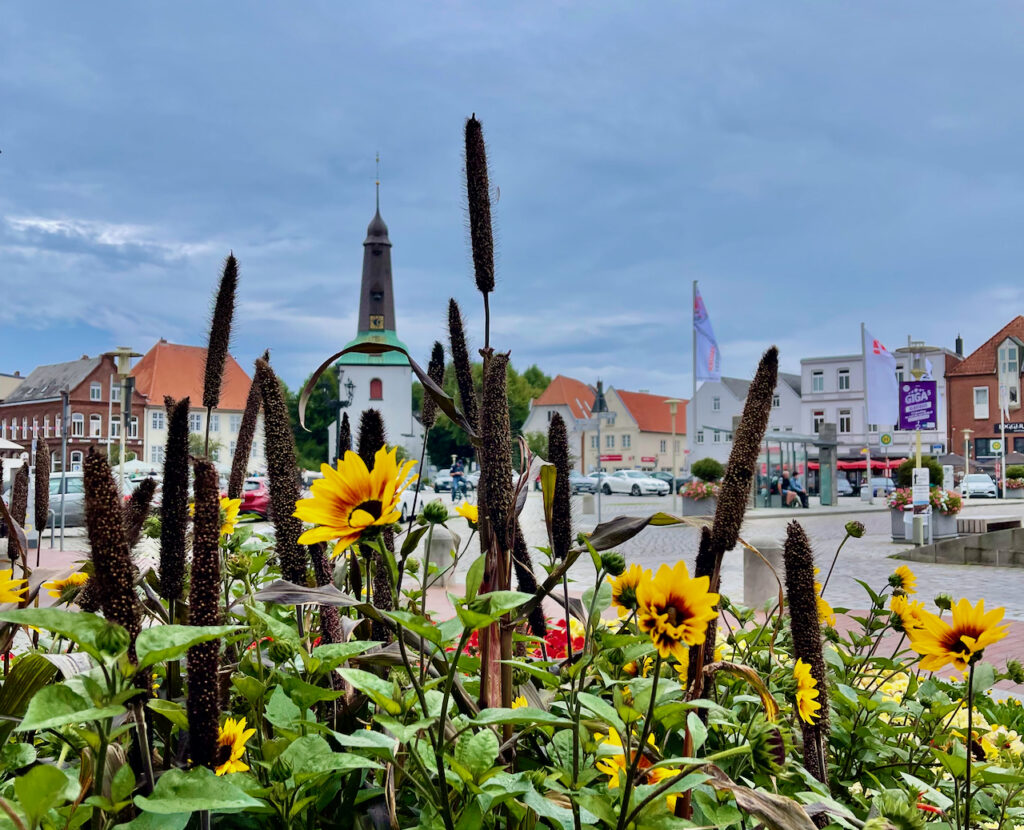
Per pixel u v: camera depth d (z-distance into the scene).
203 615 1.12
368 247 83.50
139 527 1.64
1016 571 13.77
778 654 2.52
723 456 70.56
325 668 1.41
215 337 2.03
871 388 25.77
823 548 17.67
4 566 1.90
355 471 1.34
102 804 0.95
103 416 72.38
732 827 1.49
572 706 1.56
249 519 2.76
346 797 1.43
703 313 32.16
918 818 1.38
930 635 1.71
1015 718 3.20
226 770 1.36
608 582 1.75
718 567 1.66
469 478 40.31
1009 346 59.12
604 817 1.21
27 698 1.29
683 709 1.21
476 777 1.21
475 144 1.73
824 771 1.69
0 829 0.91
